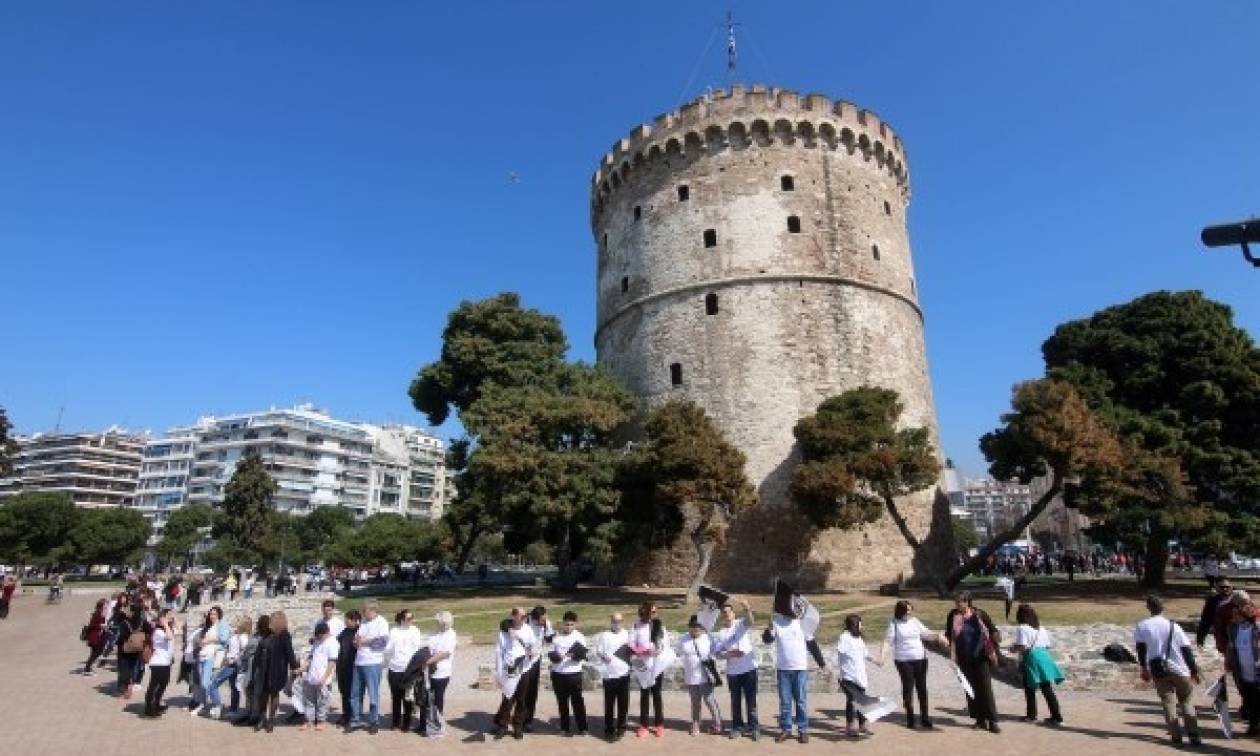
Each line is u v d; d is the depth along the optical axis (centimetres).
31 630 3080
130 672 1527
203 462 13125
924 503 3853
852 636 1139
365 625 1239
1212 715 1234
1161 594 3144
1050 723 1174
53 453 15238
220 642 1375
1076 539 9888
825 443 3212
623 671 1137
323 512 10138
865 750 1045
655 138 4375
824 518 3127
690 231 4175
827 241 4059
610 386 4056
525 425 3572
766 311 3928
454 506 4066
